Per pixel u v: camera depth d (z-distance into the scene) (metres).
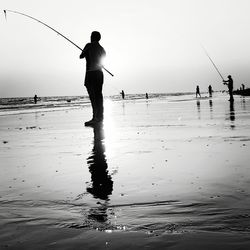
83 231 1.85
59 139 6.14
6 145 5.63
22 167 3.73
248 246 1.59
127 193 2.56
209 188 2.58
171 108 17.16
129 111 15.99
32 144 5.62
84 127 8.41
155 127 7.59
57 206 2.32
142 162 3.72
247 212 2.03
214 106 16.78
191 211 2.09
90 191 2.66
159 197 2.42
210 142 4.96
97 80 9.22
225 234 1.73
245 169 3.15
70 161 3.96
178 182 2.81
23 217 2.12
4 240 1.78
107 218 2.04
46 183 2.97
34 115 17.11
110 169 3.43
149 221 1.96
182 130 6.74
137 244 1.66
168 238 1.71
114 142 5.42
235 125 7.24
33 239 1.78
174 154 4.13
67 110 22.25
